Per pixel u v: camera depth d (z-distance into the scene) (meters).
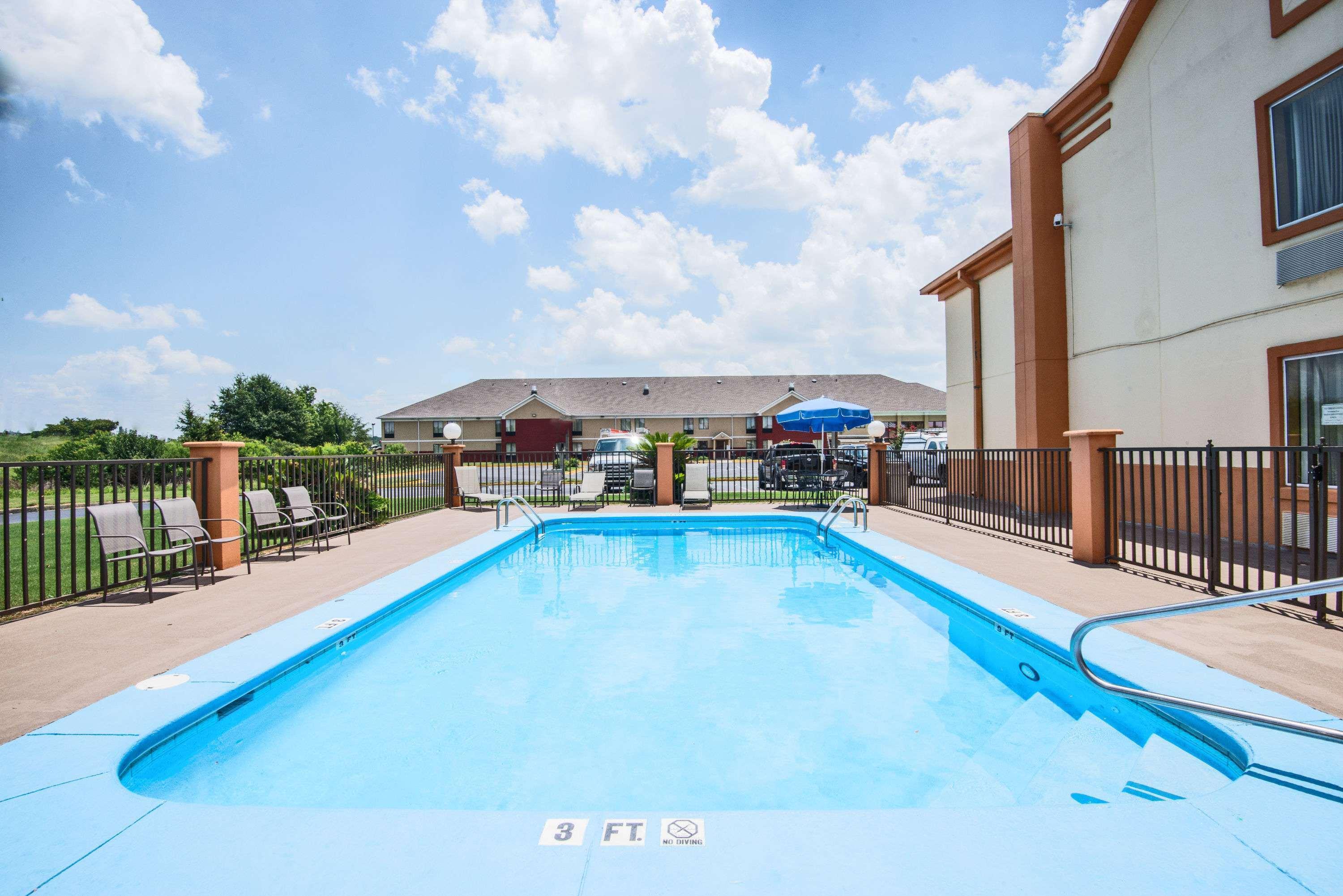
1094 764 2.98
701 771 2.95
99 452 19.52
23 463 4.69
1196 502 7.74
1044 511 10.05
